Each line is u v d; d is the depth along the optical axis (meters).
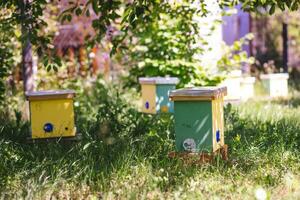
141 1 6.65
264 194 4.68
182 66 11.52
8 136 7.40
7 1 7.05
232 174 5.71
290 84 16.39
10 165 5.96
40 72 12.90
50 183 5.38
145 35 11.77
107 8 7.16
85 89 13.18
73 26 15.59
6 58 8.96
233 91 11.69
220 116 6.44
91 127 7.94
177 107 6.15
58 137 7.21
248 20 19.70
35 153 6.56
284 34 18.41
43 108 7.16
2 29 8.14
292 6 6.78
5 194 5.07
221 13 11.24
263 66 19.58
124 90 13.03
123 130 7.62
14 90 11.88
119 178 5.55
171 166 5.98
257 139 6.90
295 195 4.83
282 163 5.98
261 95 13.80
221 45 12.78
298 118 9.01
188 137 6.13
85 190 5.34
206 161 6.01
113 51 7.70
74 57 15.66
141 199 4.96
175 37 11.59
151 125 7.93
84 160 6.06
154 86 9.74
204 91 5.96
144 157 6.20
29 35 7.23
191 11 8.80
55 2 13.38
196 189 5.11
